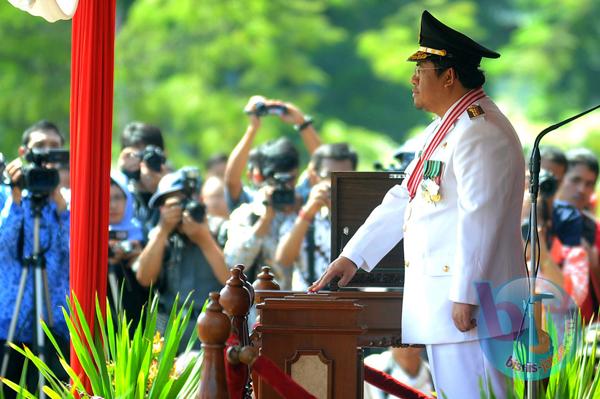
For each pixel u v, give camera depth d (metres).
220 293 11.43
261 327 11.31
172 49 49.75
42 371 12.11
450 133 12.13
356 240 12.95
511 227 11.95
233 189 21.38
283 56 50.72
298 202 19.67
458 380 12.00
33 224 16.58
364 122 52.97
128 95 48.84
